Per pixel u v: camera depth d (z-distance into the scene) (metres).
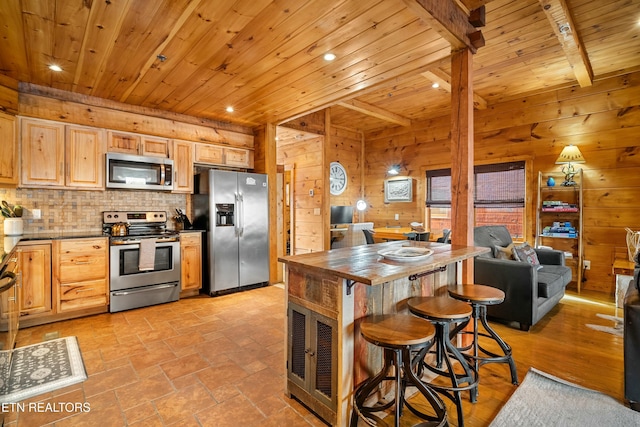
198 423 1.74
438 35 2.36
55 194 3.52
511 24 2.74
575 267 4.29
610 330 2.98
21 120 3.12
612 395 1.97
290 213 6.55
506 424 1.71
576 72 3.57
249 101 3.74
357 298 1.72
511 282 2.98
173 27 2.19
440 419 1.50
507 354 2.11
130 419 1.76
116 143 3.70
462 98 2.38
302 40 2.39
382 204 6.68
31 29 2.19
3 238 2.82
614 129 3.96
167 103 3.79
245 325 3.14
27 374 2.21
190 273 4.07
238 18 2.09
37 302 3.06
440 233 5.12
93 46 2.43
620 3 2.50
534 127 4.59
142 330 3.00
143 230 4.07
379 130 6.70
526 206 4.65
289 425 1.72
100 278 3.39
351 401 1.68
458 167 2.43
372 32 2.30
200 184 4.31
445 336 1.77
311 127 5.16
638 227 3.83
